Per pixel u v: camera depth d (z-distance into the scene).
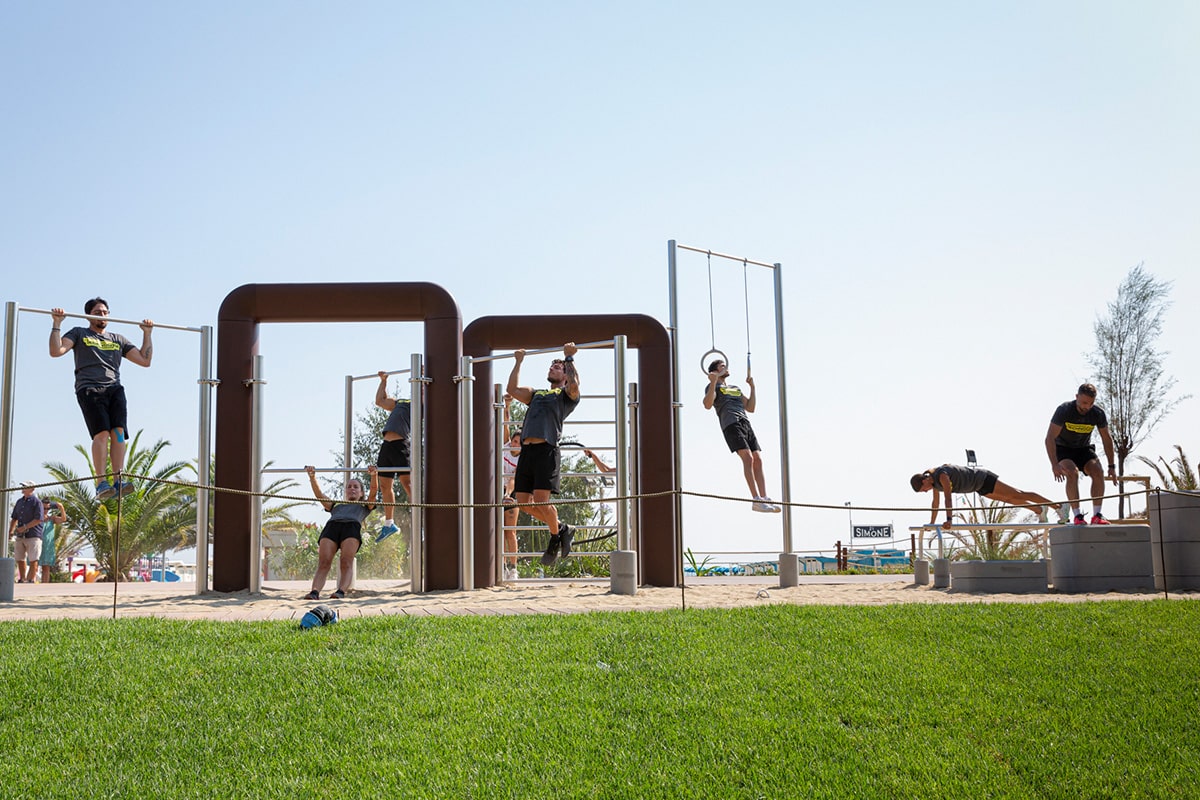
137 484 24.33
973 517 14.92
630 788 5.08
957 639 7.63
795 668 6.84
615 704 6.13
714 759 5.43
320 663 6.72
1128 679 6.74
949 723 5.96
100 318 11.65
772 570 21.42
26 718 5.84
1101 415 12.55
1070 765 5.45
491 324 13.36
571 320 13.43
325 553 10.87
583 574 16.30
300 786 5.09
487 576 12.66
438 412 12.40
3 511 11.19
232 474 12.02
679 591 12.00
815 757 5.47
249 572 11.99
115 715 5.90
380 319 12.57
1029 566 11.45
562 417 12.29
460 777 5.18
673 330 13.59
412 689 6.29
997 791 5.14
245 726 5.78
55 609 10.06
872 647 7.38
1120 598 10.12
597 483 18.08
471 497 12.34
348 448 13.79
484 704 6.09
